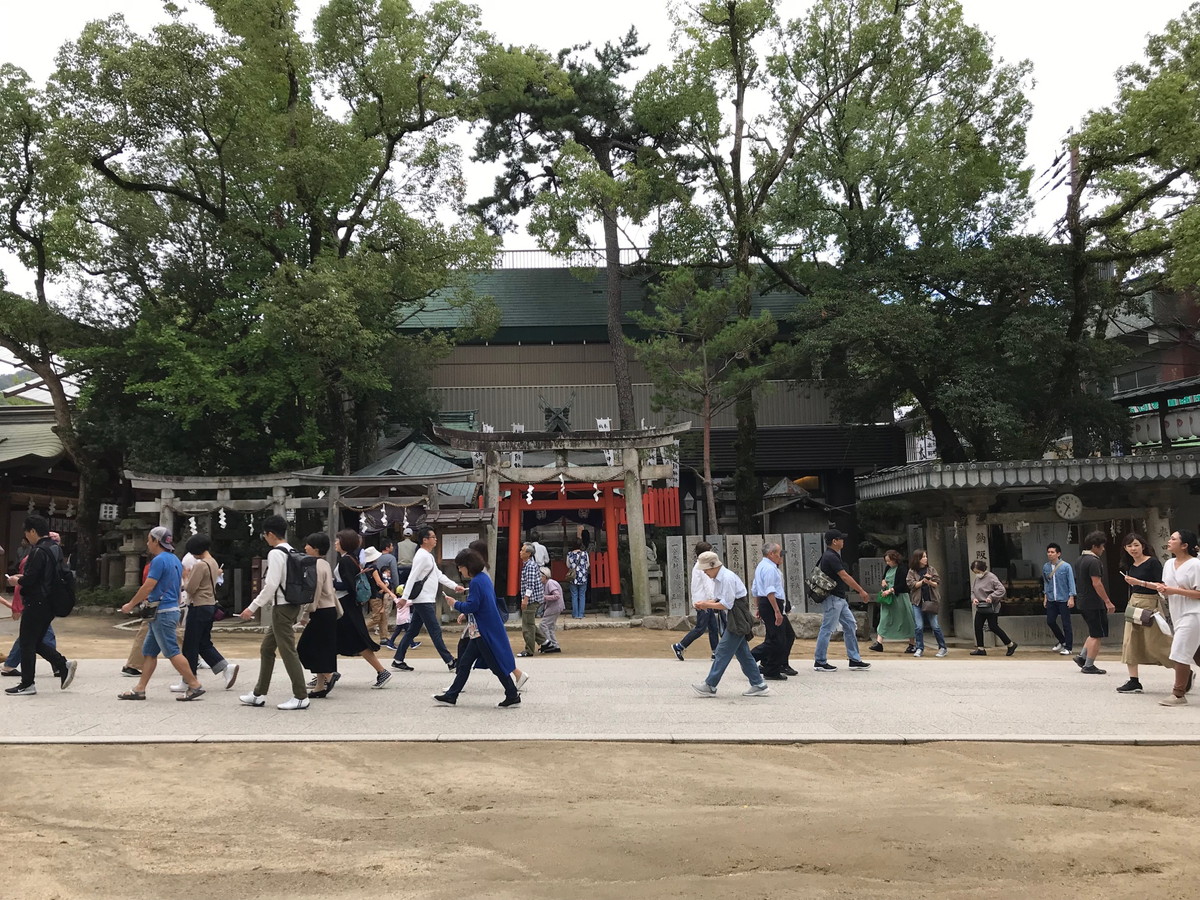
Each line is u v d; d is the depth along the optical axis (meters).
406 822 5.50
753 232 30.11
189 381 23.34
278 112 25.84
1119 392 32.31
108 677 11.36
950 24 28.47
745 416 30.48
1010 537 27.16
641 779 6.52
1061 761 7.14
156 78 21.64
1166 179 23.36
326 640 9.48
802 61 30.23
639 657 15.28
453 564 21.42
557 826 5.41
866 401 29.84
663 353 27.50
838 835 5.23
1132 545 10.43
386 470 25.44
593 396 33.97
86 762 6.91
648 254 32.00
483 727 8.16
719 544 21.77
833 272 28.97
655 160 31.33
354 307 23.23
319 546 9.54
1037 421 27.52
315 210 25.09
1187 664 9.49
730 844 5.07
